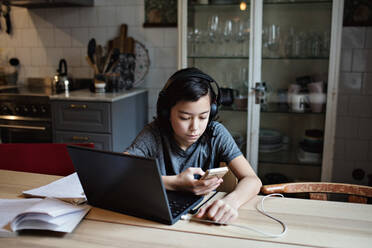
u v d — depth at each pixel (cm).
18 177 126
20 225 86
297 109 245
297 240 81
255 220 91
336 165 272
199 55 252
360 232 85
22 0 271
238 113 252
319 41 234
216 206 92
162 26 284
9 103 265
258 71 242
